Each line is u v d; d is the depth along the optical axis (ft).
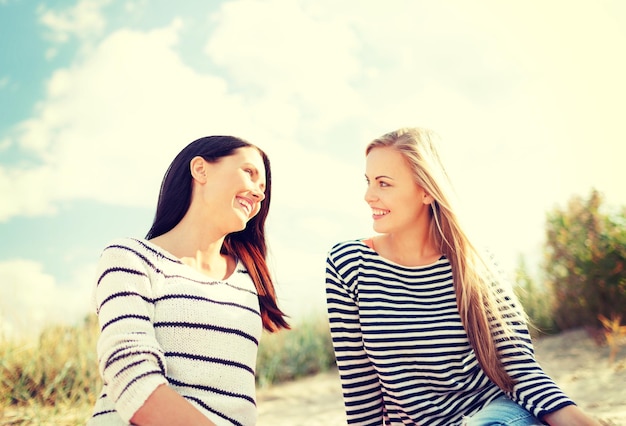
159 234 7.59
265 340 21.66
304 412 16.40
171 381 6.59
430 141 8.45
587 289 19.02
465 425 7.35
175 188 7.55
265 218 8.13
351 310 8.36
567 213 19.89
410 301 8.17
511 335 8.04
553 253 19.92
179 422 6.12
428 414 7.80
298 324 22.47
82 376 16.21
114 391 6.22
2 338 17.33
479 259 8.20
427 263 8.33
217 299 7.07
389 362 7.98
